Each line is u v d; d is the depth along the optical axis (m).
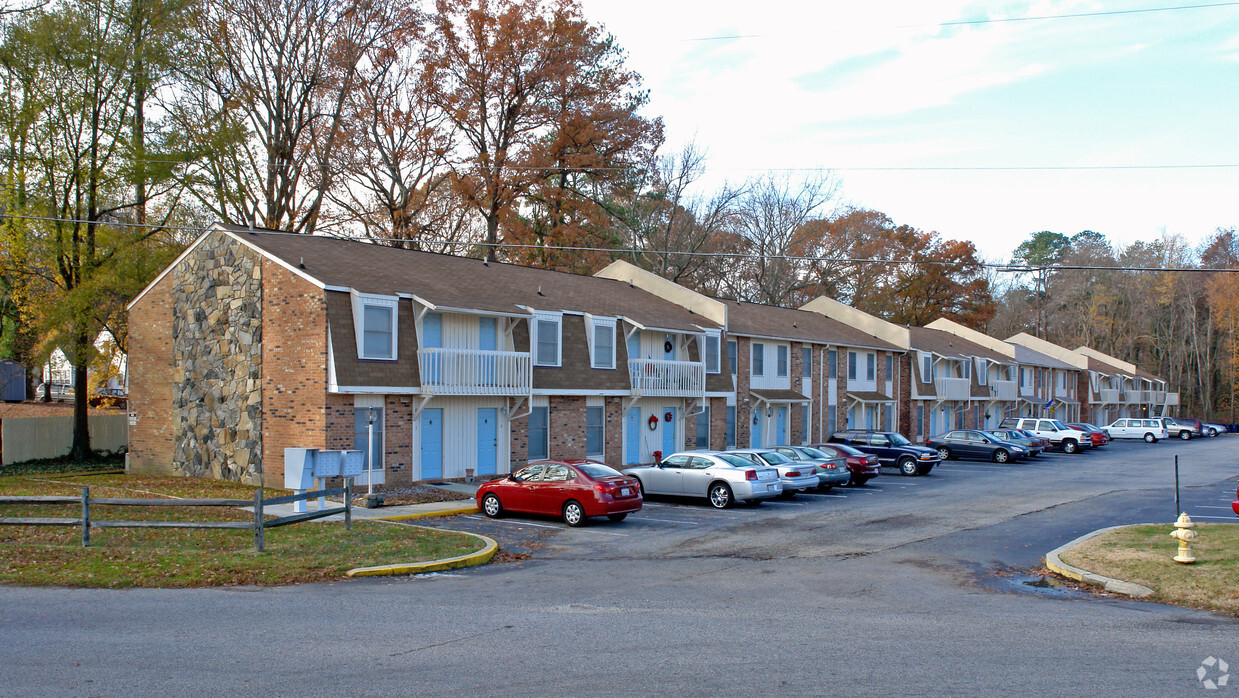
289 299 24.08
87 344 32.25
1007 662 8.70
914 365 53.28
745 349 39.56
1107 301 96.75
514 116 46.31
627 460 32.78
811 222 69.94
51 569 12.84
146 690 7.49
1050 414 72.19
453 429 26.50
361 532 16.91
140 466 29.00
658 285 39.50
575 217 48.75
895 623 10.54
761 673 8.20
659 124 49.44
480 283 29.30
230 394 25.81
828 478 27.44
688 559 15.69
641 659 8.68
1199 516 22.09
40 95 30.39
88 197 32.28
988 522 20.92
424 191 46.22
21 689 7.49
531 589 12.63
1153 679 8.12
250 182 40.03
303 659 8.54
